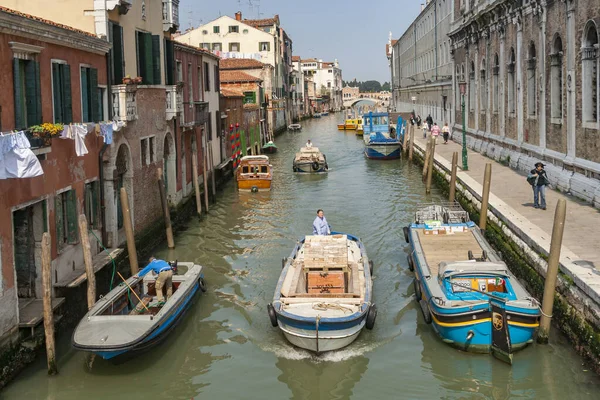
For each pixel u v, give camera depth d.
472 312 10.09
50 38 11.47
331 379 9.83
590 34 16.34
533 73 21.75
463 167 23.97
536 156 21.22
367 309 10.80
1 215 9.50
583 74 16.61
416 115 57.53
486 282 11.14
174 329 11.35
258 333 11.51
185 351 10.84
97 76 13.89
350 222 19.98
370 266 13.96
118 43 15.12
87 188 13.35
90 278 10.81
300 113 92.31
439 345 10.80
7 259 9.60
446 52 41.75
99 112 14.06
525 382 9.41
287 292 11.48
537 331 10.46
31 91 10.95
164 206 17.16
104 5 14.30
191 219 21.30
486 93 28.39
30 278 11.10
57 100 12.02
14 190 9.93
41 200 11.00
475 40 30.25
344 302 10.96
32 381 9.66
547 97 19.77
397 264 15.36
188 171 22.58
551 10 19.06
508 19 24.06
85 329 10.03
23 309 10.56
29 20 10.46
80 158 12.84
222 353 10.76
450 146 34.19
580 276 10.12
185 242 17.98
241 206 23.50
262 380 9.86
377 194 25.27
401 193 25.38
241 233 18.95
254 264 15.57
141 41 17.20
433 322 11.10
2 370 9.25
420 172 31.58
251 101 46.34
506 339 9.77
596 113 16.23
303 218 20.86
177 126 20.61
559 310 10.77
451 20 39.25
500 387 9.35
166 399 9.33
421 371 9.95
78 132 11.80
